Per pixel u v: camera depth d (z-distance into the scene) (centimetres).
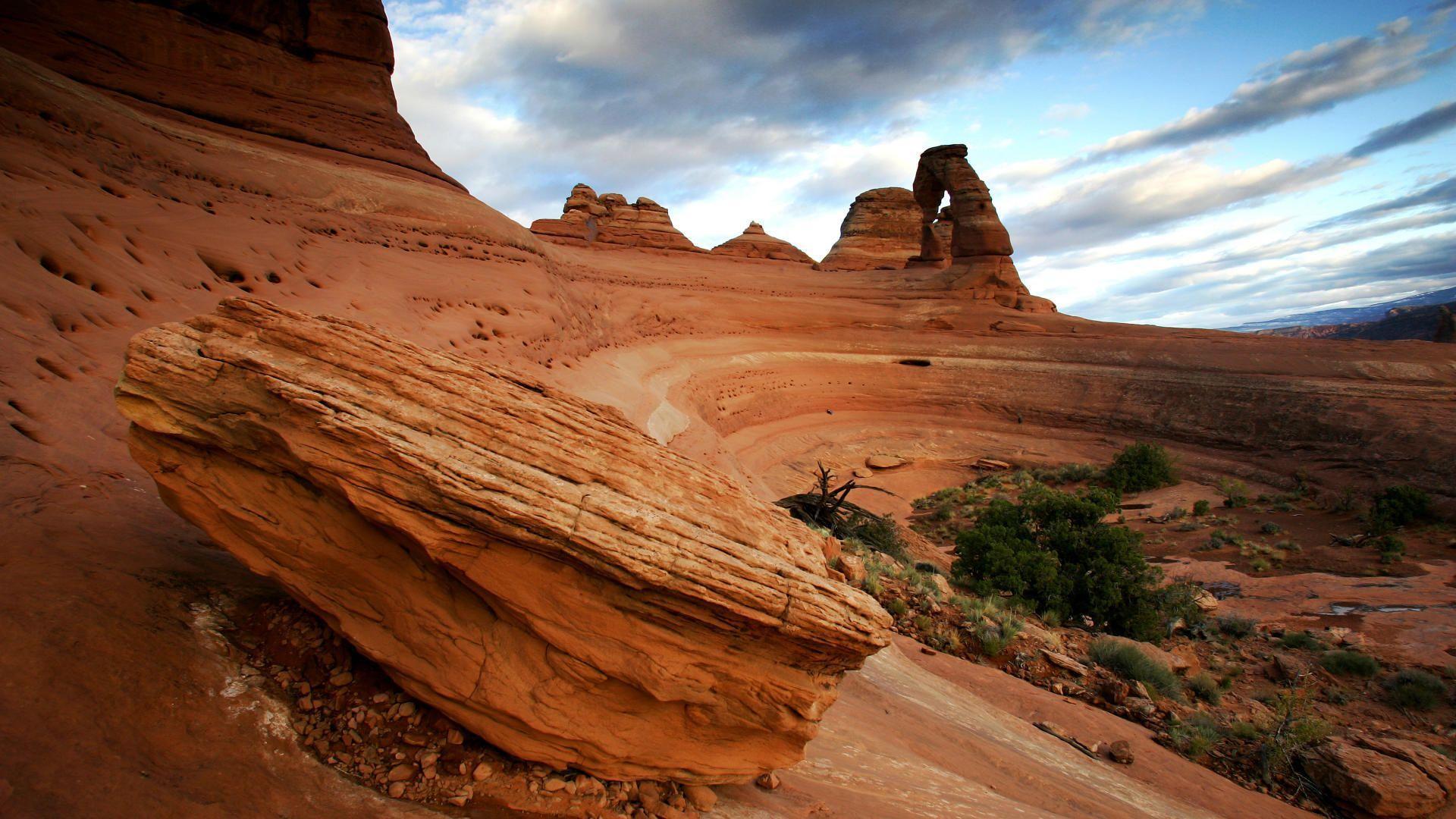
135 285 1491
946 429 5681
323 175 3152
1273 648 2070
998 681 1364
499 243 3706
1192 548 3347
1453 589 2561
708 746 559
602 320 4562
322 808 438
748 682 538
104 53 2998
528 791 509
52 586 522
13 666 437
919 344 6431
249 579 656
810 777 694
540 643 507
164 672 489
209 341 522
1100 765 1090
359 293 2303
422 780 489
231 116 3259
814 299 6956
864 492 4622
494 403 531
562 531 472
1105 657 1584
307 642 560
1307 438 4531
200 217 2106
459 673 502
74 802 373
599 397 2980
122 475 838
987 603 1706
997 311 6906
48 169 1769
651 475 554
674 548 500
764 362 5806
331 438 477
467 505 466
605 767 530
